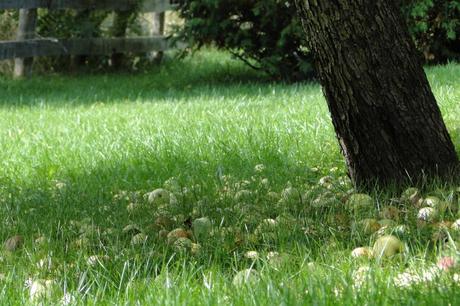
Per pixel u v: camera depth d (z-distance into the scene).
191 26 14.70
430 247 4.20
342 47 5.46
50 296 3.83
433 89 9.88
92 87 15.25
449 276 3.52
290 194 5.64
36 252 4.63
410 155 5.59
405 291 3.39
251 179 6.32
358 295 3.32
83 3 17.62
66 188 6.62
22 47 16.56
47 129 9.90
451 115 7.99
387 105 5.53
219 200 5.74
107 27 18.94
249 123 8.73
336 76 5.55
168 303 3.50
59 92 14.69
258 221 5.09
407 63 5.52
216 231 4.81
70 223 5.38
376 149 5.61
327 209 5.29
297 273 3.80
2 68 17.44
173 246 4.57
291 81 14.52
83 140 8.80
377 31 5.43
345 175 6.43
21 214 5.81
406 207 5.08
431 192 5.40
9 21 17.77
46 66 18.14
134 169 7.21
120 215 5.55
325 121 8.26
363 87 5.51
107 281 4.01
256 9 13.76
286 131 8.02
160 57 19.00
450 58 14.67
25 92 14.80
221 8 14.39
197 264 4.29
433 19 14.39
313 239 4.45
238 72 16.50
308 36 5.60
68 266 4.32
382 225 4.72
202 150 7.62
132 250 4.51
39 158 7.98
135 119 10.05
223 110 10.13
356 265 3.93
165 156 7.48
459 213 4.84
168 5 19.03
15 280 4.11
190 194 6.07
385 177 5.64
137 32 18.86
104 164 7.54
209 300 3.50
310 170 6.57
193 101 12.03
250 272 3.82
